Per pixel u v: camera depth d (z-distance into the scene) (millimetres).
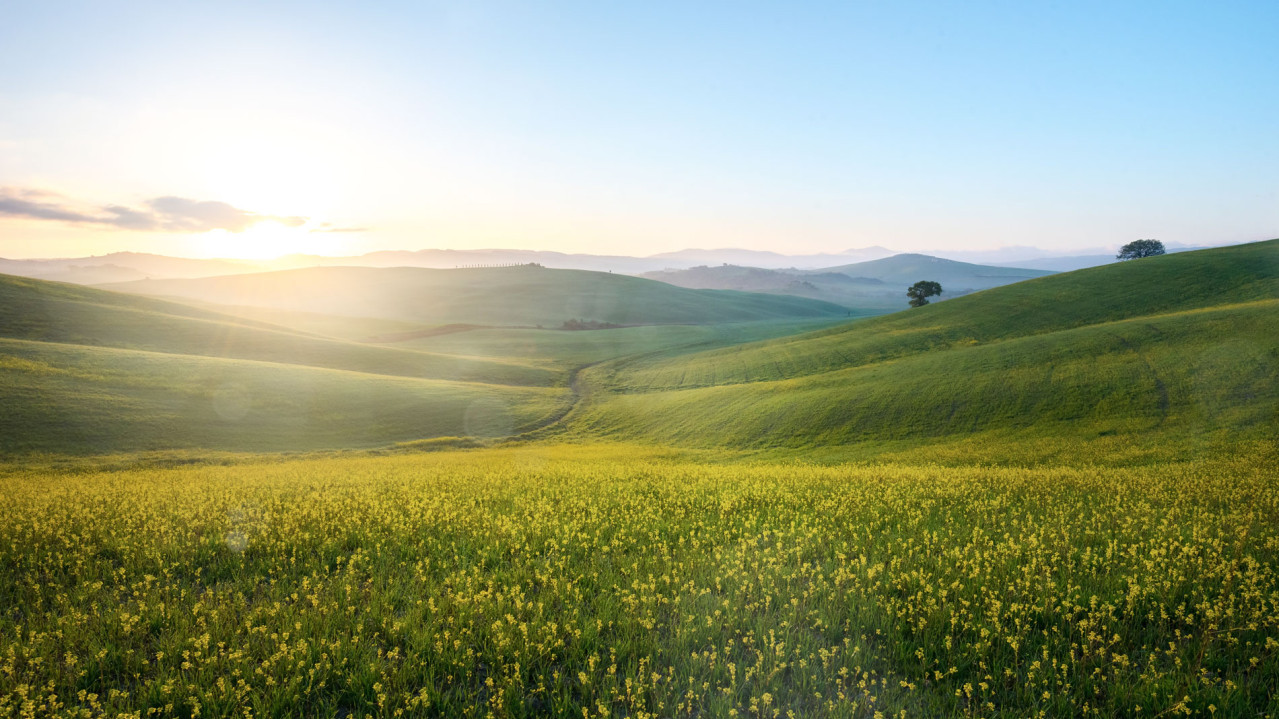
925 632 6816
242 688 5812
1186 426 31250
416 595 8375
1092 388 39531
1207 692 5523
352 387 61562
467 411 58719
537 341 124375
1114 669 5992
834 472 22969
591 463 32812
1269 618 6500
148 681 6062
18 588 8695
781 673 6316
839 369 68562
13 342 57125
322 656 6434
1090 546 10289
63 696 5891
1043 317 73875
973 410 40438
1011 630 6941
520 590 8383
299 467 31422
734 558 9695
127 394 48656
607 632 7285
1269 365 36812
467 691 6004
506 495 16703
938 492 15562
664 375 81812
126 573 9633
